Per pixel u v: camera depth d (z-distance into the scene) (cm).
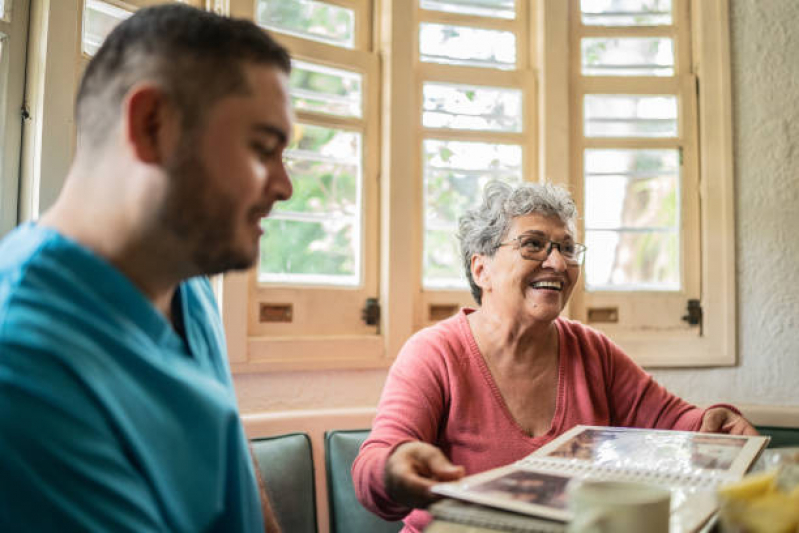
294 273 206
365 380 209
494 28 234
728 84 231
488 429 127
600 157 235
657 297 234
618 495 53
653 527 49
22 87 156
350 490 162
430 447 86
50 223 64
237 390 190
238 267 66
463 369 131
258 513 79
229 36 62
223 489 72
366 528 159
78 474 53
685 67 240
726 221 230
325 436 168
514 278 130
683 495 69
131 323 63
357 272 216
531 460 85
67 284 59
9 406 51
